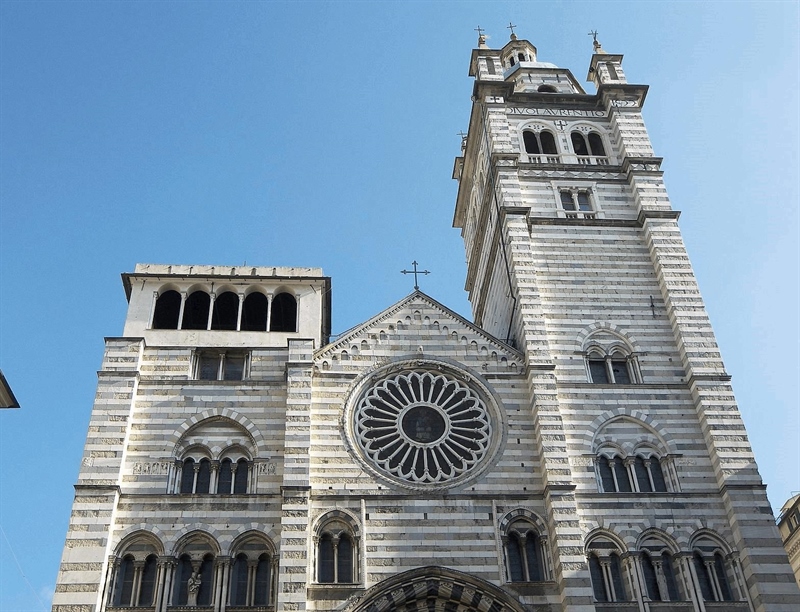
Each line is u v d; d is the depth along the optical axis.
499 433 47.22
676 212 56.94
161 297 52.72
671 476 46.41
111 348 48.44
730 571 43.31
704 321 51.97
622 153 61.12
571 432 47.44
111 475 43.78
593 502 44.72
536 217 57.06
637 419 48.28
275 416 47.19
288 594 40.00
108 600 40.69
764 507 44.34
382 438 47.00
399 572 41.78
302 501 42.94
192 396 47.50
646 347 51.66
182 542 42.56
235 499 43.88
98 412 45.88
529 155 61.22
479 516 43.81
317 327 51.53
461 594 41.62
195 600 41.31
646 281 54.75
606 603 41.84
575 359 50.78
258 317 53.38
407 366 49.84
